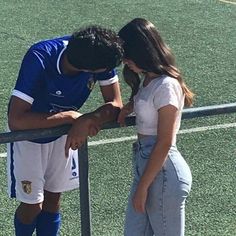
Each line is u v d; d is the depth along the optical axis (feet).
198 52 32.35
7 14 38.47
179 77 11.53
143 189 11.44
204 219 17.11
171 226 11.81
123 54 11.25
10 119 11.83
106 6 40.60
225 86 27.71
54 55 12.12
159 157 11.30
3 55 31.30
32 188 13.33
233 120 23.59
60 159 13.55
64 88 12.38
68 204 17.72
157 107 11.38
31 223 13.78
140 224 12.10
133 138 22.07
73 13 39.11
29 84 11.91
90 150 21.13
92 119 11.63
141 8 40.37
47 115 11.81
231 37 34.96
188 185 11.76
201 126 23.08
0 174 19.35
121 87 26.94
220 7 40.75
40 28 36.17
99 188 18.71
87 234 11.87
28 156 13.20
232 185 19.03
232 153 21.21
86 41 10.98
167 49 11.45
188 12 39.60
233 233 16.46
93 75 12.64
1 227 16.62
